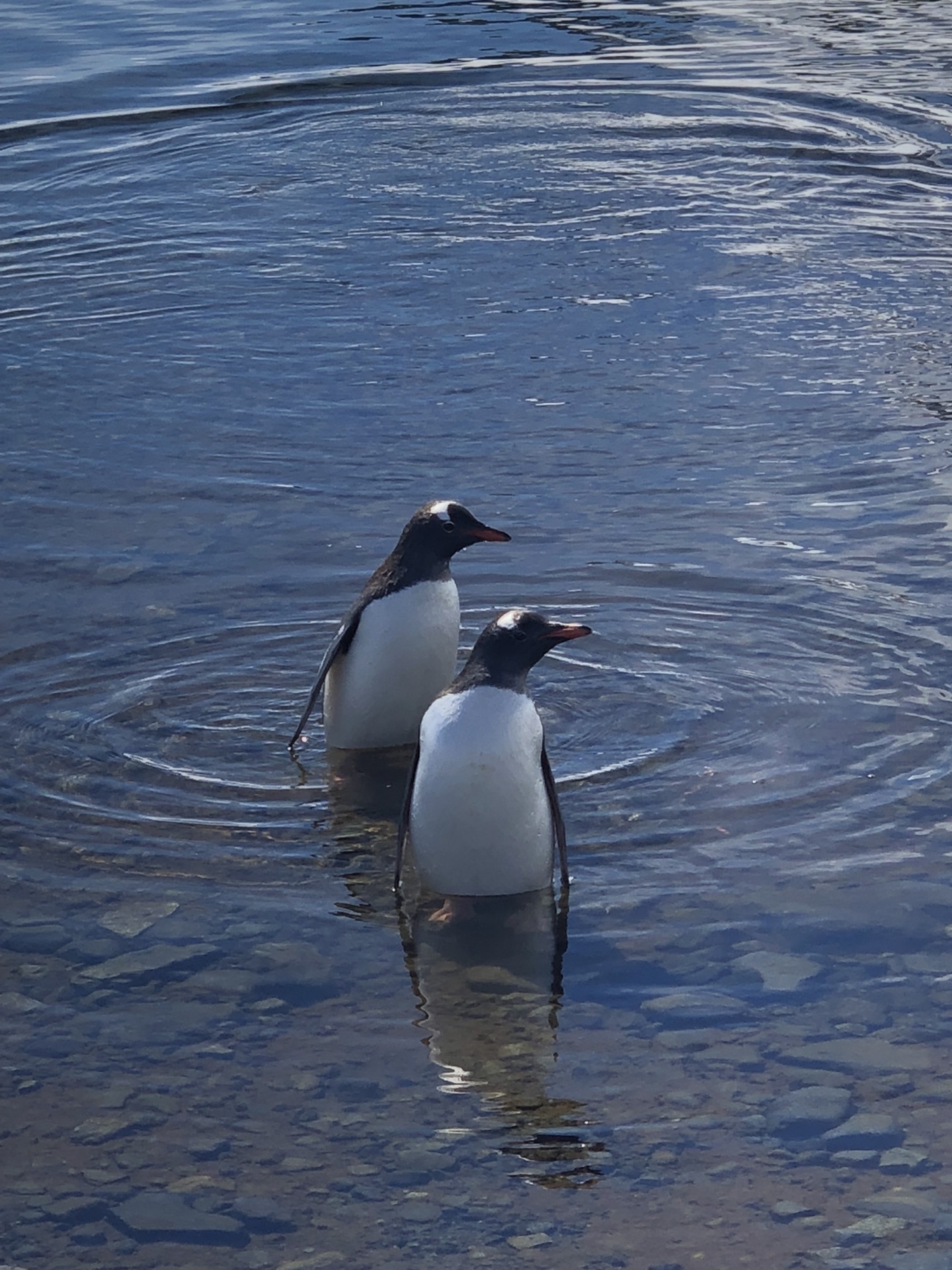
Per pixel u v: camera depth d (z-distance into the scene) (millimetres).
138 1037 4441
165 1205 4168
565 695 5281
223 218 9094
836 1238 4109
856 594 5613
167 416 6680
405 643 5125
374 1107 4312
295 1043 4430
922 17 14047
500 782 4707
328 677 5215
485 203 9242
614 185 9508
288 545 5906
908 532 5887
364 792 5059
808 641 5445
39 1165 4227
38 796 4996
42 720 5219
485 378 6883
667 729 5168
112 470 6336
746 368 6902
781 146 10219
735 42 13156
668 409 6629
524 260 8203
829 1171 4199
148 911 4711
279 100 11570
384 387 6852
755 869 4781
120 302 7730
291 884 4789
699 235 8539
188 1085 4352
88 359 7117
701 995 4504
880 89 11492
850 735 5129
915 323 7215
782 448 6367
